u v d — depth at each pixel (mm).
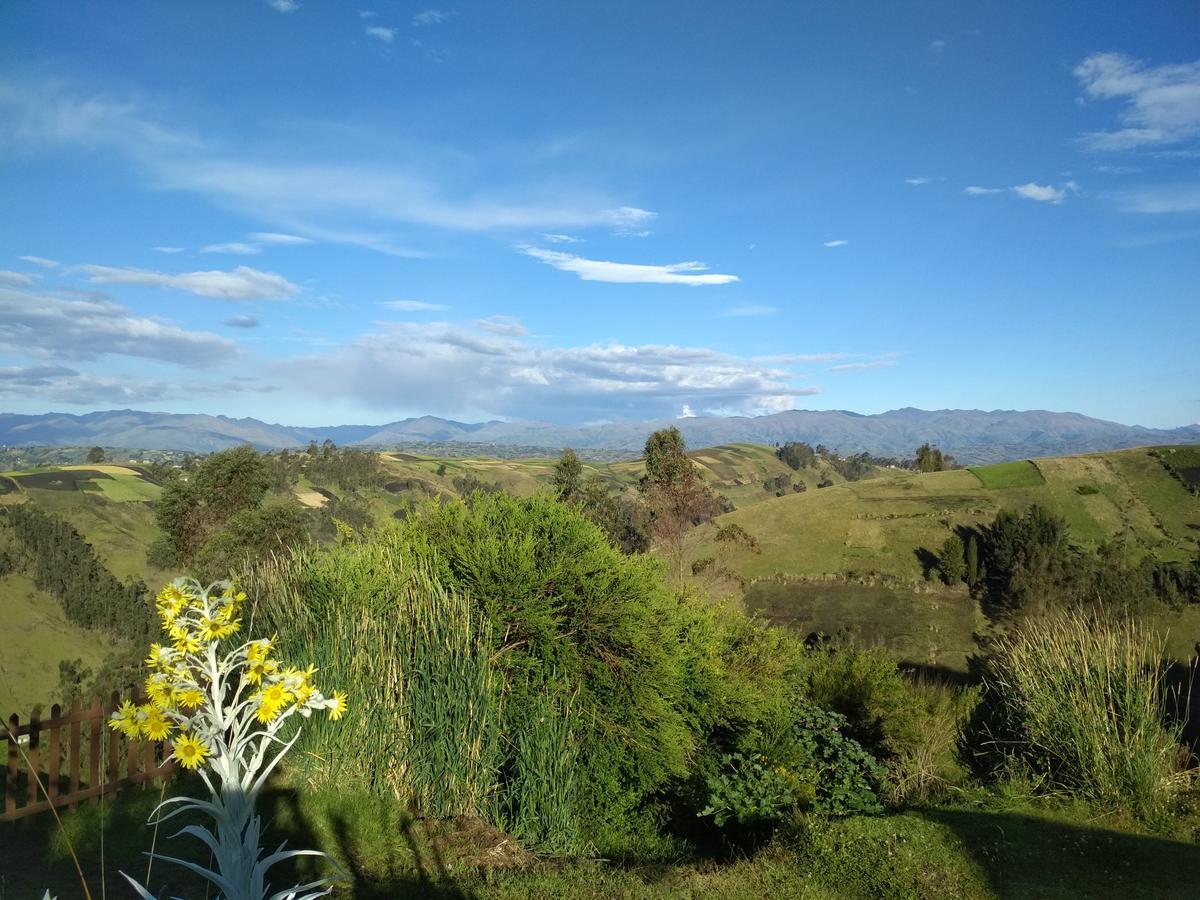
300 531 25266
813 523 60438
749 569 54250
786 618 47625
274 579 6887
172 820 4844
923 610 47281
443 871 4711
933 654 41562
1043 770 6312
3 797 5090
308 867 4512
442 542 7086
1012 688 7082
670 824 6426
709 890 4551
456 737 5719
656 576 7547
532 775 5738
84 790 4914
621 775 6422
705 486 27000
